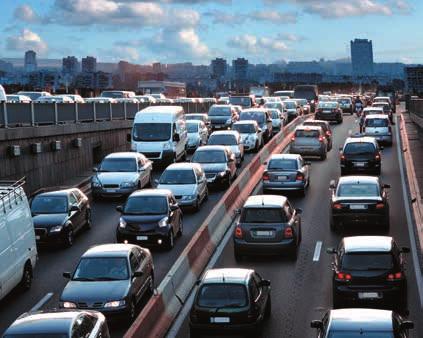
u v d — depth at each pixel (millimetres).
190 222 28578
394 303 16547
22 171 32531
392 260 16719
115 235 26594
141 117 43469
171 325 16688
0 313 18031
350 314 12086
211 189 36281
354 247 17000
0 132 30000
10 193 19938
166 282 17672
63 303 16625
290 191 32625
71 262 23062
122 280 17328
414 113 62156
